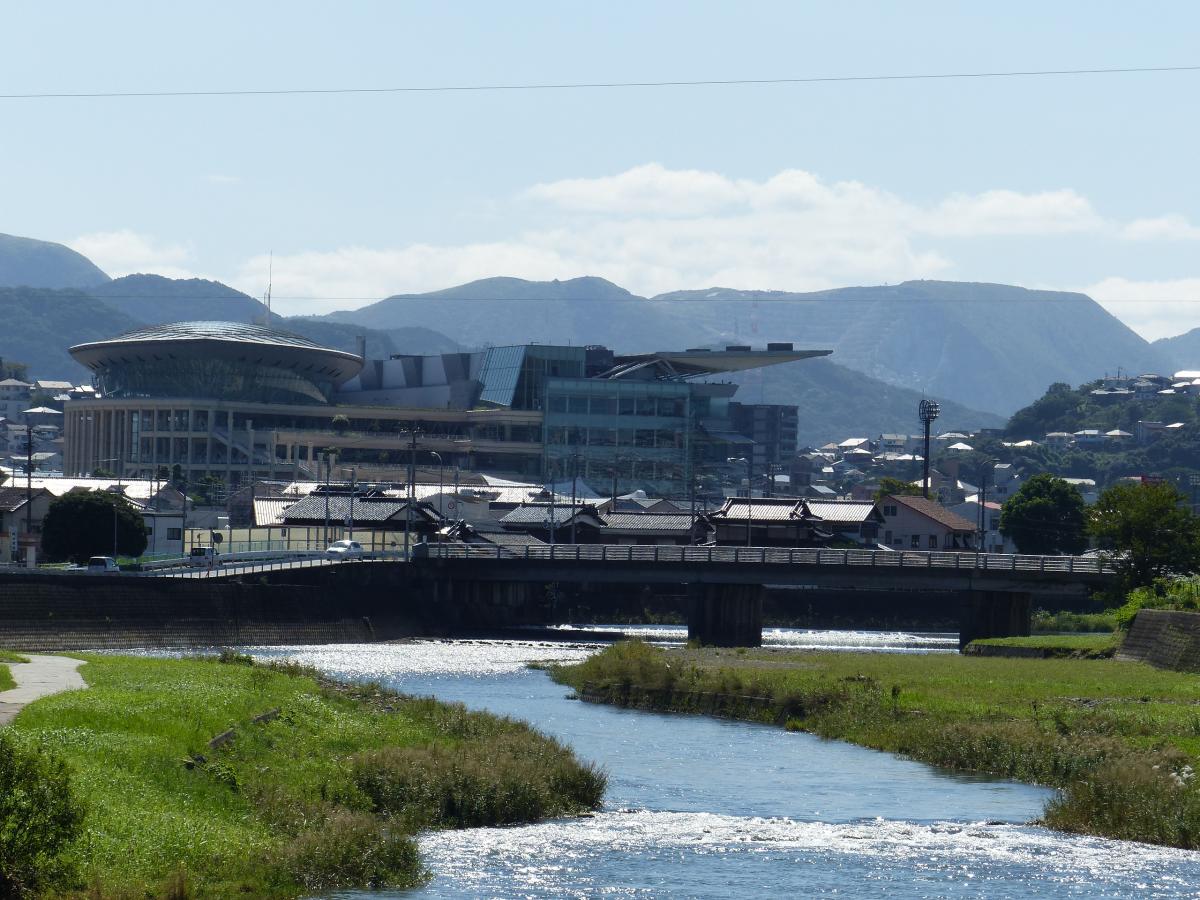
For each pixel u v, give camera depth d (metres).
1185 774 55.78
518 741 58.00
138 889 34.09
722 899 41.06
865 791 58.91
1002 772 63.28
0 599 108.88
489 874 42.69
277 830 42.16
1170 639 103.62
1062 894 42.28
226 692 58.47
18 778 33.16
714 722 82.25
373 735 58.16
